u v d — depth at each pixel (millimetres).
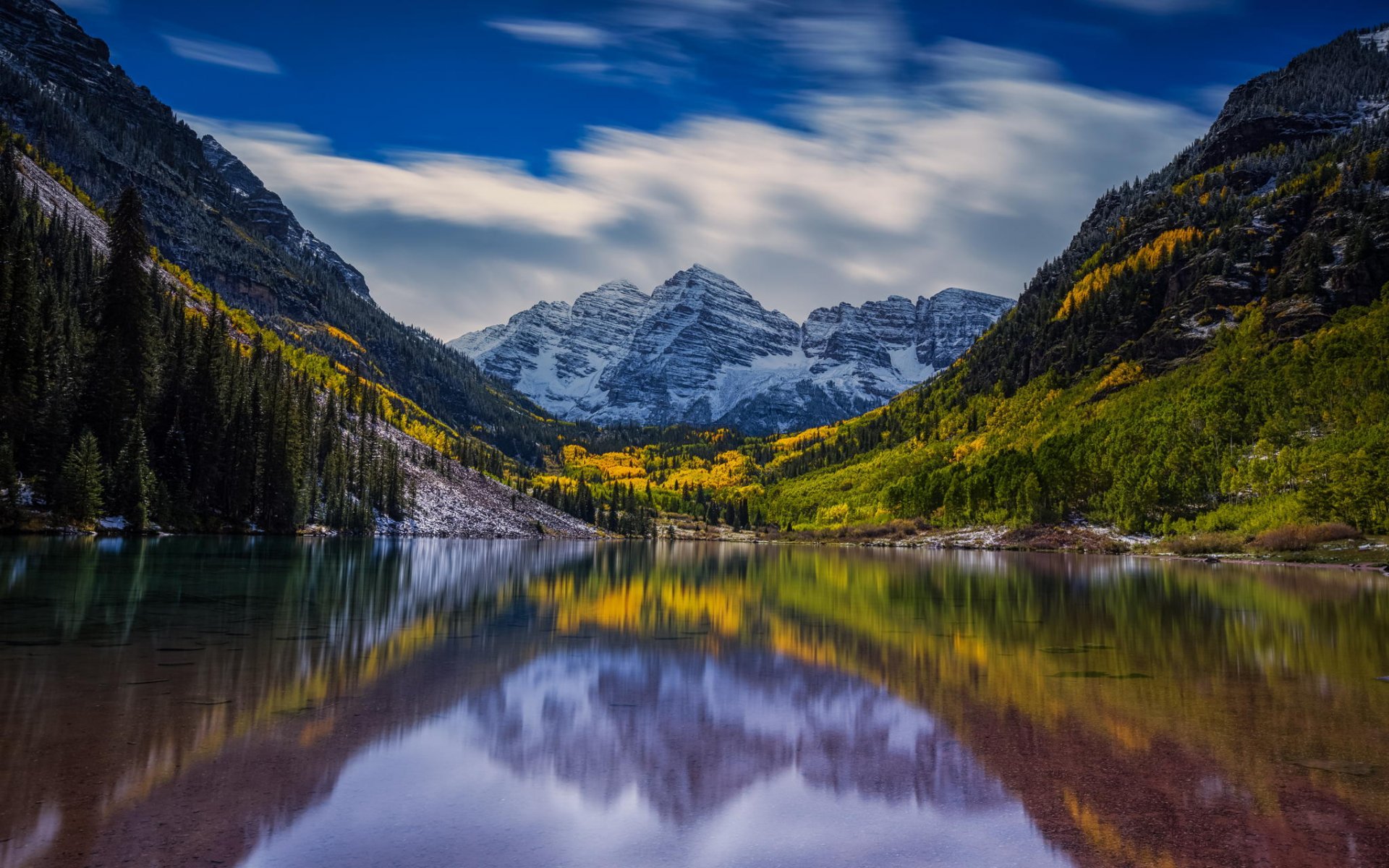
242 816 12656
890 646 29578
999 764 15875
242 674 22141
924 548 146000
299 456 122375
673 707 20344
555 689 21969
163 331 120812
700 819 13258
